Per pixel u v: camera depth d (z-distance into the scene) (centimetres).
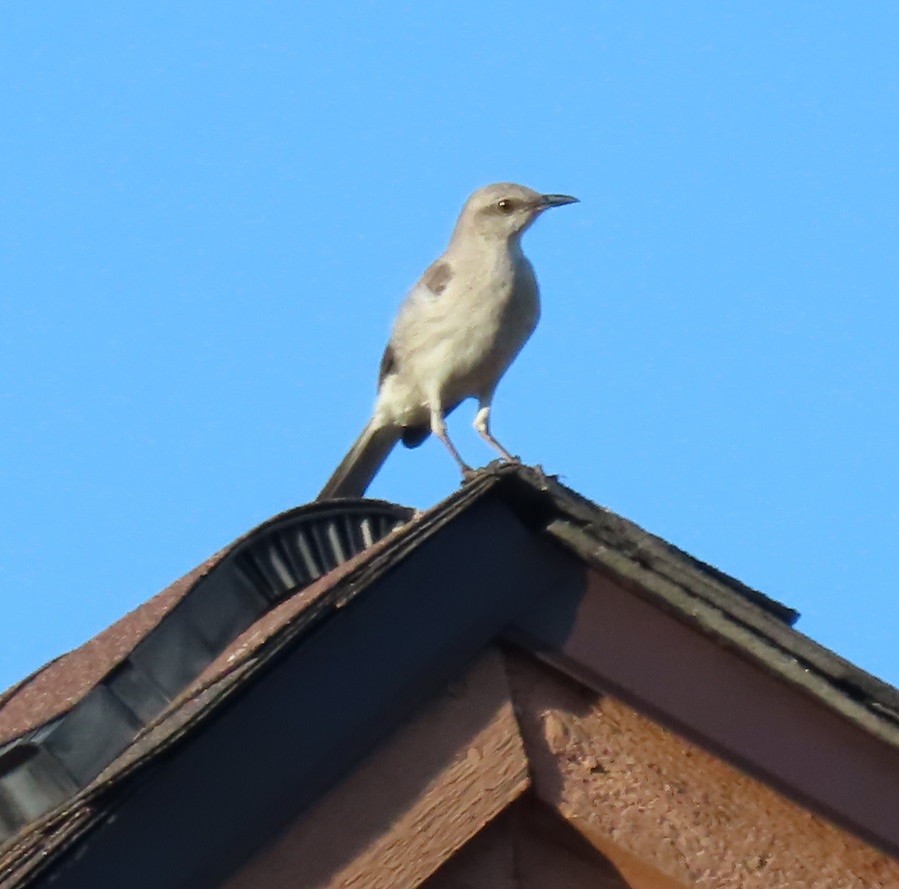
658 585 958
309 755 891
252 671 873
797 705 974
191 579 1203
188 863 859
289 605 1012
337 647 903
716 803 959
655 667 961
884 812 973
